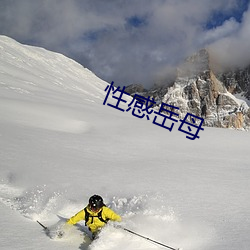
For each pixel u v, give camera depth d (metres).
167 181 10.52
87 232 6.00
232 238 5.70
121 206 7.51
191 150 19.33
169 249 5.27
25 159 12.34
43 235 5.64
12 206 7.25
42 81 66.88
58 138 18.48
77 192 8.67
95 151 16.33
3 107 27.14
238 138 25.53
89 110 37.41
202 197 8.62
